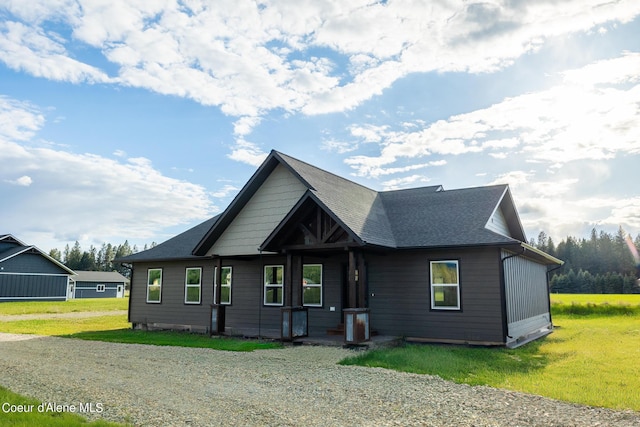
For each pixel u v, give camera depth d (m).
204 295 19.06
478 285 13.61
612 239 82.56
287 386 7.82
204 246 17.61
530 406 6.55
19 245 48.34
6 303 42.94
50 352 12.18
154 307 20.44
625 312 27.42
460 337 13.70
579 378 8.89
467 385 7.93
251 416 6.00
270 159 16.28
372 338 13.96
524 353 12.29
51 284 49.12
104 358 11.08
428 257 14.51
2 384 7.95
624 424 5.72
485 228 14.14
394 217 16.91
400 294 14.81
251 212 17.16
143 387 7.73
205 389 7.59
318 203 13.72
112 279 75.06
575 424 5.72
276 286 17.44
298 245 14.18
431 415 6.09
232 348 12.93
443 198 17.33
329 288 16.16
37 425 5.47
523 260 16.70
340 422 5.77
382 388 7.64
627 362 10.84
